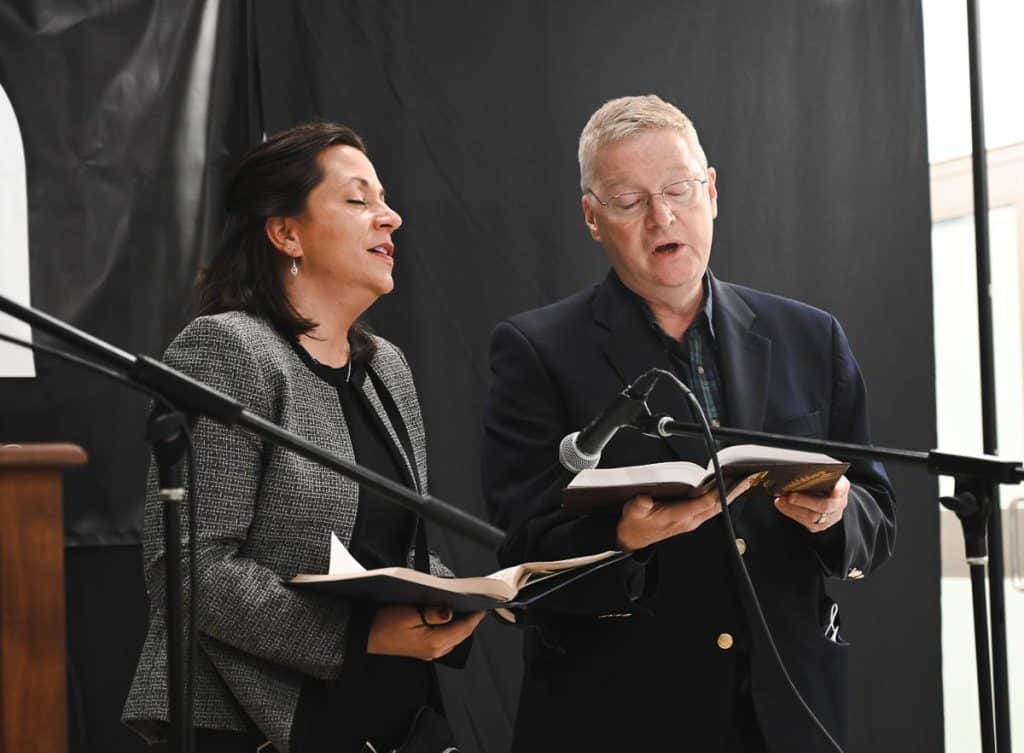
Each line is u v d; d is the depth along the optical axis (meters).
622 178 2.80
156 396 1.78
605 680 2.64
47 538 1.80
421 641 2.25
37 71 3.66
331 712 2.23
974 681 4.32
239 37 3.90
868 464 2.88
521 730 2.74
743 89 4.21
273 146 2.58
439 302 4.05
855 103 4.20
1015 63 4.28
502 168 4.11
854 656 4.03
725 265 4.18
